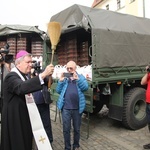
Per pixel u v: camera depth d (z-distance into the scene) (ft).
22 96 8.59
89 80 16.62
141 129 19.11
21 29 29.35
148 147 14.79
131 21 19.42
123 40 17.89
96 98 17.17
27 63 8.89
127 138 17.01
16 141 8.30
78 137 14.12
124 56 17.98
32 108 8.62
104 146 15.44
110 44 17.03
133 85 19.79
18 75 8.61
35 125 8.62
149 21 21.31
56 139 16.84
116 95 18.22
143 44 19.42
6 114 8.45
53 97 20.57
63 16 19.93
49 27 7.70
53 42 7.73
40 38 30.37
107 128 19.56
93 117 23.07
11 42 29.40
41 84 7.99
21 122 8.45
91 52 17.03
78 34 19.90
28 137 8.59
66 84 14.02
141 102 19.25
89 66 16.71
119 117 18.03
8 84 8.36
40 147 8.57
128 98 18.30
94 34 16.17
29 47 30.73
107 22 17.48
